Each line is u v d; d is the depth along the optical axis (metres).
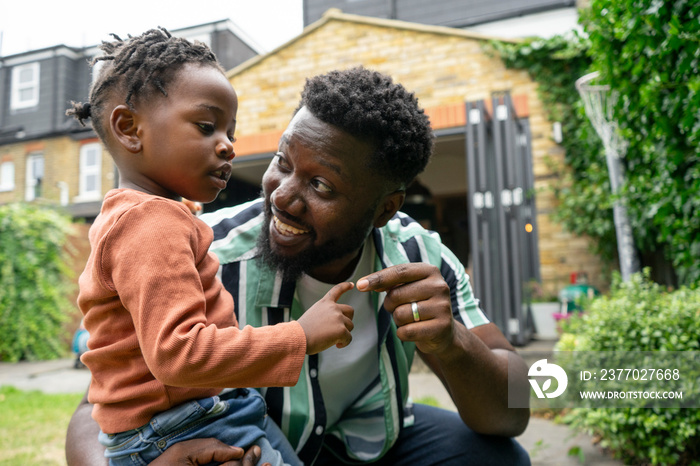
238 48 13.25
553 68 5.94
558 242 5.82
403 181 1.25
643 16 2.13
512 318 5.14
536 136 6.00
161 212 0.99
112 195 1.06
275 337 0.94
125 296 0.93
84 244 9.01
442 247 1.61
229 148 1.11
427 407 1.70
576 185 5.74
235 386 0.93
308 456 1.36
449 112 6.07
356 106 1.09
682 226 2.69
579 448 2.69
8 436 3.63
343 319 1.03
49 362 7.55
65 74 13.62
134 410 1.01
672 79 2.24
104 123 1.11
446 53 6.37
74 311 8.43
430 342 1.14
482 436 1.50
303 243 1.20
